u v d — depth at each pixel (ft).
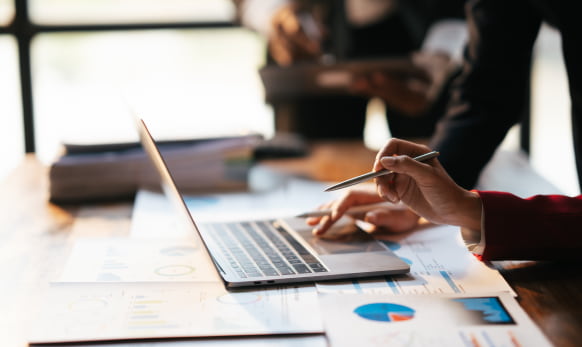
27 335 2.26
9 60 8.50
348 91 6.16
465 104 3.84
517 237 2.82
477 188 4.64
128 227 3.76
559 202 2.88
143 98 8.37
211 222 3.63
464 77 3.91
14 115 8.64
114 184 4.55
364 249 3.02
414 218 3.50
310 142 6.87
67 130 8.45
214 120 6.36
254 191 4.67
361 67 6.02
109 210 4.25
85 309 2.43
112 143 4.74
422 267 2.86
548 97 8.85
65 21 8.56
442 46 6.40
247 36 9.20
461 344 2.07
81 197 4.48
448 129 3.83
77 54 9.27
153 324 2.29
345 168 5.41
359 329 2.20
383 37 7.82
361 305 2.40
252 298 2.51
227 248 3.11
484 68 3.76
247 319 2.31
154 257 3.10
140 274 2.84
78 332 2.23
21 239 3.51
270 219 3.68
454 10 6.91
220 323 2.28
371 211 3.47
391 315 2.30
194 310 2.41
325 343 2.13
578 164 3.49
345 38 7.93
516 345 2.06
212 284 2.69
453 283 2.65
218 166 4.88
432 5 7.08
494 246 2.83
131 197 4.62
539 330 2.17
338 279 2.70
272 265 2.81
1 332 2.29
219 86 10.27
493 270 2.81
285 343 2.14
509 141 9.09
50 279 2.85
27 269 2.99
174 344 2.15
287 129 8.05
